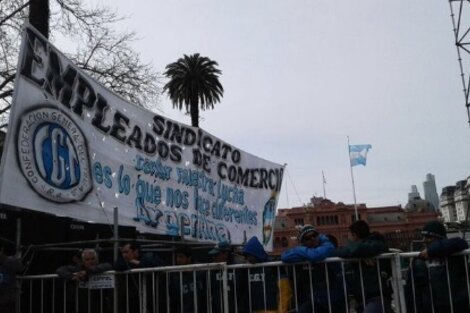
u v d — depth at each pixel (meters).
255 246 5.91
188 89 37.28
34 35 6.44
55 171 6.60
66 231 7.50
